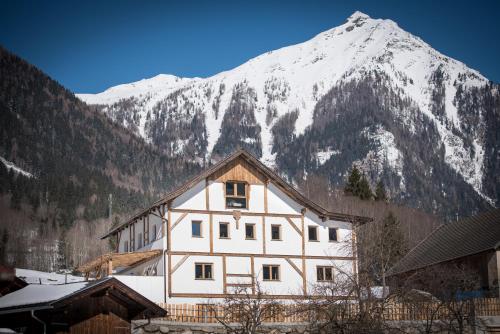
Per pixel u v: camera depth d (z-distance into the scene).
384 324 43.28
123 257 60.91
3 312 39.53
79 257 141.00
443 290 51.38
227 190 62.72
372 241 61.62
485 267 59.84
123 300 40.59
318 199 129.75
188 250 60.19
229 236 61.75
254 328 43.97
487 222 64.75
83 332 39.41
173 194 60.19
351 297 44.66
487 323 49.22
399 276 69.12
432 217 143.75
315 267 63.62
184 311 47.19
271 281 62.06
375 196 133.12
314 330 44.75
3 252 139.25
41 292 41.94
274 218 63.50
